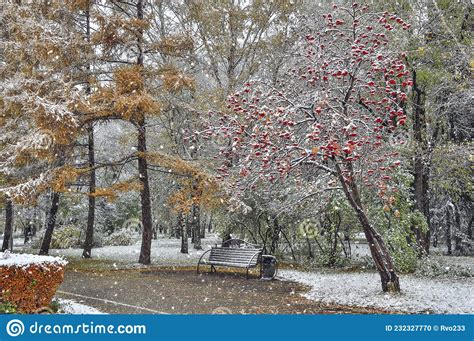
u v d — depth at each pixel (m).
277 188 13.65
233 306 8.57
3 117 14.42
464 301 8.55
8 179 14.98
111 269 14.52
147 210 16.06
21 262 6.63
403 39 12.45
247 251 13.12
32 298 6.64
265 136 7.95
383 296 9.16
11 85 13.42
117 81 14.27
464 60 12.27
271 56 17.62
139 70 14.70
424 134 14.55
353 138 8.26
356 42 8.47
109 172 20.25
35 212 22.52
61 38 13.85
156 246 25.89
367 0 12.84
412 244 13.96
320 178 11.23
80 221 25.38
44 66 14.75
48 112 12.33
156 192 22.17
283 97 8.69
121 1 15.74
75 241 24.58
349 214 14.24
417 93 14.38
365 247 22.50
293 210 14.43
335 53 9.54
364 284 11.02
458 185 16.44
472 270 13.01
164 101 15.39
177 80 14.43
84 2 14.70
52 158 13.77
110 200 14.60
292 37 16.72
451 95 13.61
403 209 13.52
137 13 15.95
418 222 13.91
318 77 8.93
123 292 9.98
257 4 17.59
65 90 13.07
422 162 14.17
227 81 18.47
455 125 16.00
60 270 7.09
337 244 16.50
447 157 13.98
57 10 15.05
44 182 13.34
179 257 18.64
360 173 9.51
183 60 16.77
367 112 10.82
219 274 13.73
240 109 8.66
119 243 27.02
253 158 8.77
